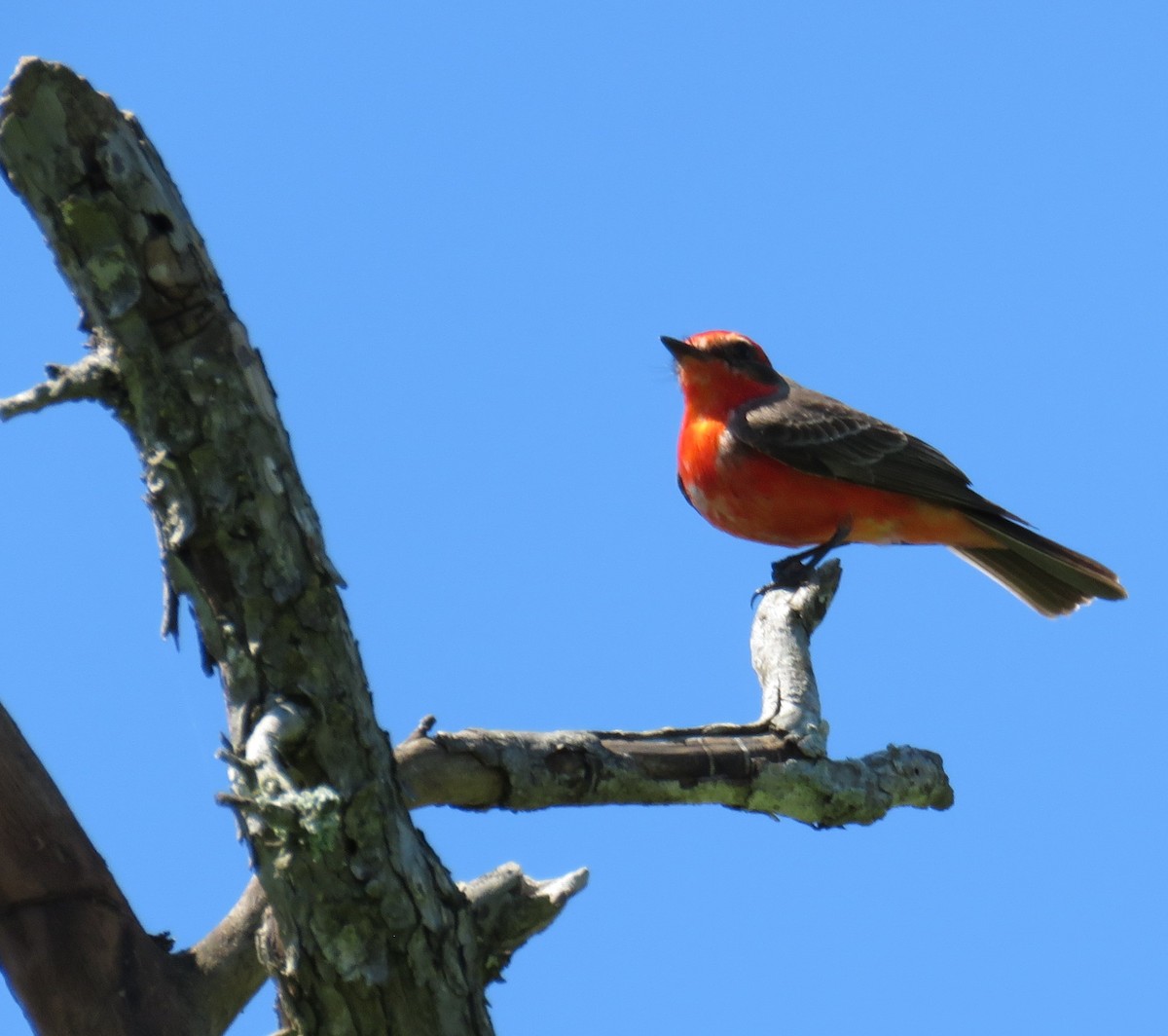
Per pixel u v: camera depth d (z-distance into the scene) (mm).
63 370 7691
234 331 7871
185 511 7891
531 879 9273
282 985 8211
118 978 8812
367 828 8023
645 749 10164
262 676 8047
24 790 8883
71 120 7348
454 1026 8180
